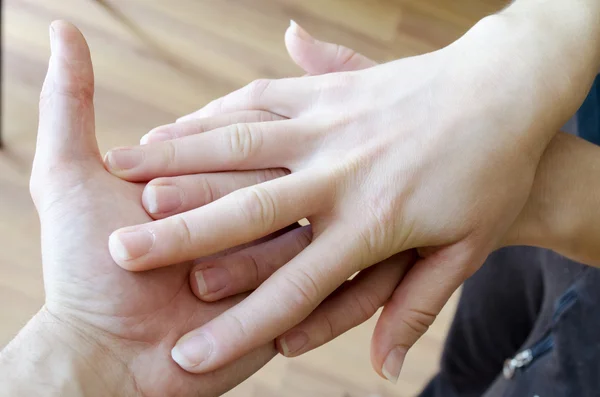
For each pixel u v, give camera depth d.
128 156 0.42
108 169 0.42
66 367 0.39
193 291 0.42
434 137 0.43
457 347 0.65
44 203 0.40
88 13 0.97
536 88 0.43
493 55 0.44
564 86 0.43
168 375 0.40
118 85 0.93
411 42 1.07
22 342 0.39
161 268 0.41
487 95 0.43
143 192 0.42
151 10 1.00
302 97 0.45
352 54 0.49
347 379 0.83
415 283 0.44
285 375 0.82
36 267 0.82
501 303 0.57
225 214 0.40
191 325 0.41
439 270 0.43
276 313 0.41
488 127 0.43
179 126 0.45
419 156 0.42
